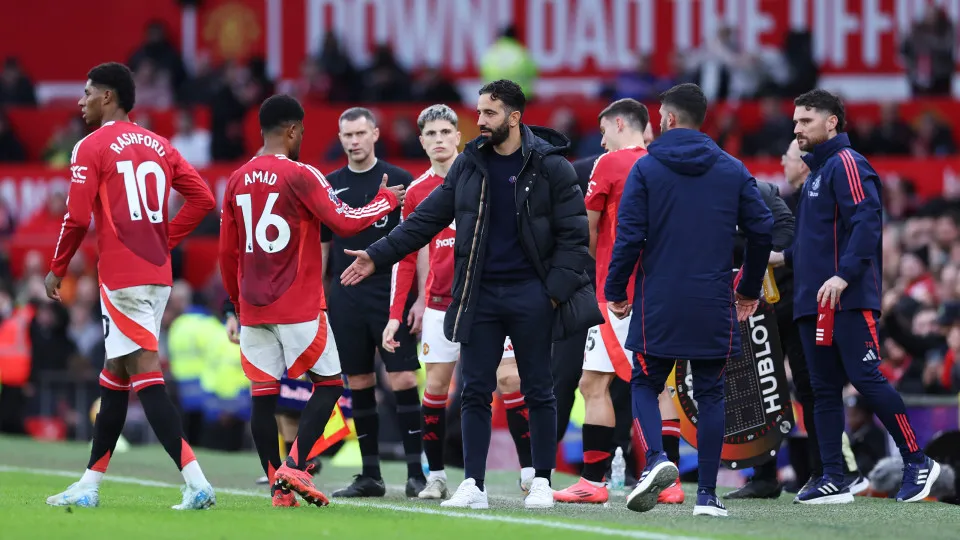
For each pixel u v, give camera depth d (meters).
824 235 25.11
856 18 70.62
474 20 72.94
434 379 26.88
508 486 30.61
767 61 68.00
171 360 45.53
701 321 21.86
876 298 25.09
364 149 27.62
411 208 27.05
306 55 74.62
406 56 73.62
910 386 35.03
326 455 41.53
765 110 58.50
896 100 63.94
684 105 22.36
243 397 45.28
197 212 23.41
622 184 25.50
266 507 22.81
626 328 25.19
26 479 30.62
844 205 24.69
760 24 71.00
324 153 60.12
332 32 68.12
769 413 27.00
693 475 34.53
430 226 23.20
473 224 22.67
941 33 65.88
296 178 22.70
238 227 23.17
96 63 76.69
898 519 22.19
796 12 70.94
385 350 27.66
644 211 22.19
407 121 59.34
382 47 66.94
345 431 27.80
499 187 22.77
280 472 22.17
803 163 27.78
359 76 67.50
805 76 64.88
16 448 42.47
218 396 45.06
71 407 48.16
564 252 22.67
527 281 22.73
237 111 62.69
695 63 65.75
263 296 22.78
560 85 72.19
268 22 74.81
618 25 71.75
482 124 22.62
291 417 31.02
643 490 21.62
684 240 21.97
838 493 25.19
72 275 52.97
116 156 22.08
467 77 73.19
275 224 22.75
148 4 76.06
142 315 22.00
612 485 29.84
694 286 21.89
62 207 57.78
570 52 72.19
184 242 53.97
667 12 71.50
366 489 27.22
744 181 22.25
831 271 25.05
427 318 27.02
